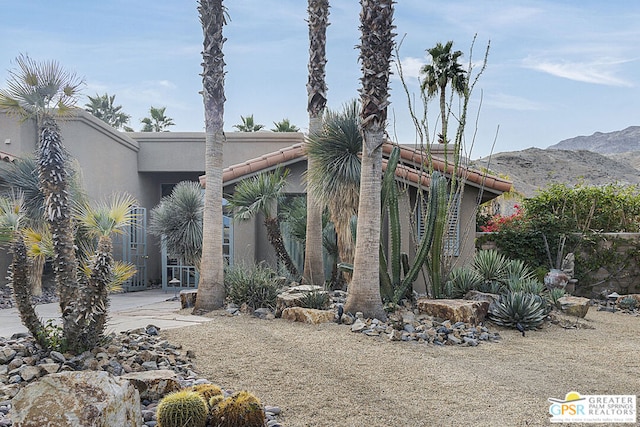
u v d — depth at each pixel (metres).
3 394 5.04
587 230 15.38
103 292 6.03
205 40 10.41
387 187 10.19
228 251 15.39
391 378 6.09
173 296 14.65
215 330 8.27
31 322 6.12
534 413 5.08
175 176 20.03
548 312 10.31
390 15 9.12
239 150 18.66
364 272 9.12
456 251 13.65
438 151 16.98
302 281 12.19
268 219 12.74
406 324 8.63
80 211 6.48
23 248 6.20
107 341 6.49
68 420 3.75
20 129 15.27
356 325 8.47
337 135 11.30
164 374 5.35
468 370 6.54
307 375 6.12
